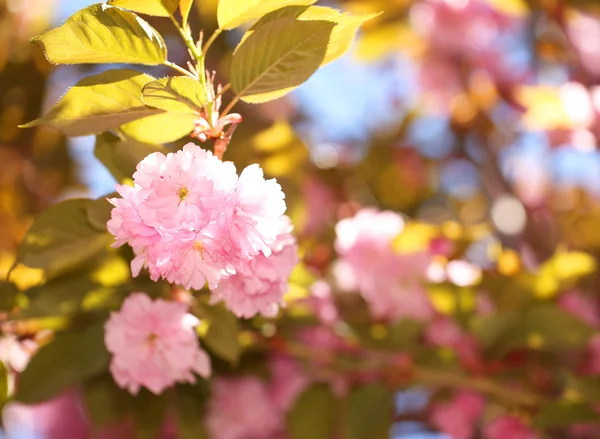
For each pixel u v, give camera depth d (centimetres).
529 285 112
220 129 83
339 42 83
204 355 92
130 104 82
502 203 148
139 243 78
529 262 140
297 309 105
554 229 150
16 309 95
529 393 109
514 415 112
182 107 81
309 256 115
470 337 111
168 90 80
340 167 163
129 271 96
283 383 114
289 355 111
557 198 164
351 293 115
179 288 92
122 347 90
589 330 107
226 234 79
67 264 91
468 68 169
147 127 84
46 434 129
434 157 176
